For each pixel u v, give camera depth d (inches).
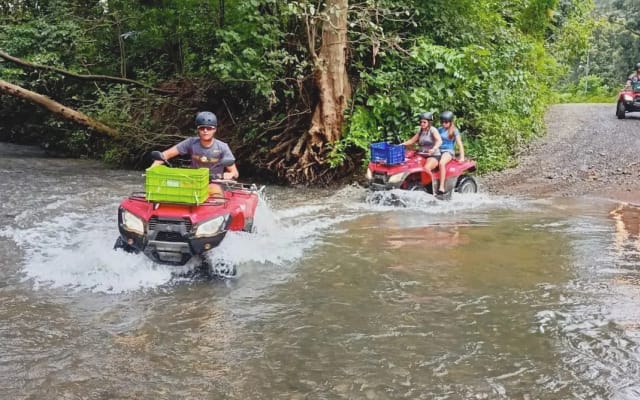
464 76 521.0
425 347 175.2
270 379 155.4
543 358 167.9
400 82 519.8
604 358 167.9
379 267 255.0
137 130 606.2
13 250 278.1
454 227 331.9
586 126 770.8
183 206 242.1
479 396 147.2
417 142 428.5
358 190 463.8
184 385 151.9
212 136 278.1
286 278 239.5
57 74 693.9
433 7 549.0
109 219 349.1
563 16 951.6
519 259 267.6
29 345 174.4
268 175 541.0
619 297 217.3
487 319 196.7
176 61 655.8
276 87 527.2
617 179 482.3
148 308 205.3
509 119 621.3
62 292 220.5
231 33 492.1
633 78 863.1
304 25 510.9
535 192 450.3
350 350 173.2
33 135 829.2
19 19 778.2
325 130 499.5
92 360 165.2
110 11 732.0
